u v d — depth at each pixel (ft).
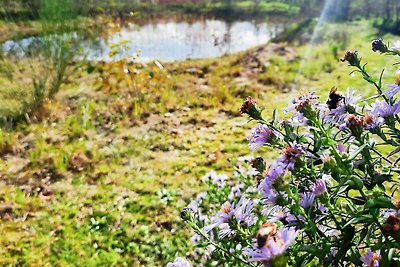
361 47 39.17
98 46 35.14
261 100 28.12
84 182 18.54
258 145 5.77
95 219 15.84
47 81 29.12
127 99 27.81
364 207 4.55
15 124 24.90
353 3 62.59
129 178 18.56
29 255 14.19
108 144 22.03
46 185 18.51
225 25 74.28
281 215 5.43
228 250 6.15
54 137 23.02
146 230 14.87
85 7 32.17
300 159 5.13
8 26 28.02
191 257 13.19
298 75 32.48
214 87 31.32
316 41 46.44
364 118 5.70
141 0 84.17
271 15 84.23
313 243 5.05
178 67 38.47
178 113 26.18
